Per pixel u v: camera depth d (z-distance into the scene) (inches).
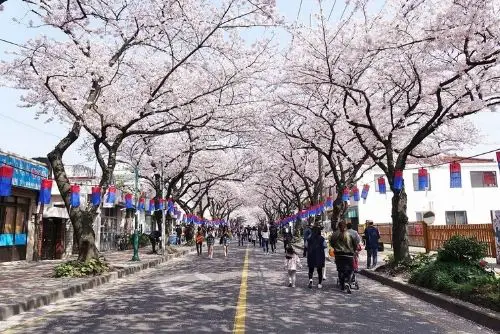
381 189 652.7
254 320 291.4
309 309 335.6
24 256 780.6
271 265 737.6
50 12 512.1
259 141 999.6
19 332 267.3
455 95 543.5
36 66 582.9
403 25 504.1
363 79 700.0
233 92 761.0
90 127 650.8
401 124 600.1
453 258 409.1
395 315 316.8
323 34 599.2
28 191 781.9
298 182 1627.7
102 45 640.4
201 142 1051.9
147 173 1259.2
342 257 428.8
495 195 1353.3
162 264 821.2
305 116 820.6
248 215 4694.9
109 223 1204.5
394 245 548.1
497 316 273.7
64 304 374.9
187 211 1654.8
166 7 553.9
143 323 286.0
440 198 1362.0
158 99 705.0
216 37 617.6
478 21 413.7
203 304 356.5
